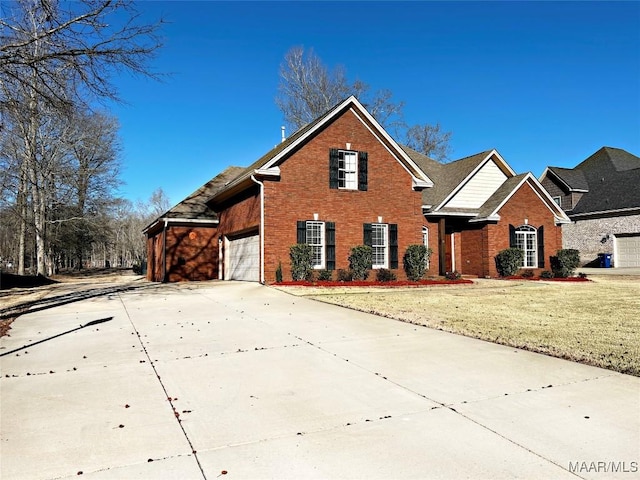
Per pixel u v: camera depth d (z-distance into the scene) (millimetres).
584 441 3885
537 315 10398
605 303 12539
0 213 32938
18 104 11781
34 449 3795
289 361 6578
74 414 4586
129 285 20516
